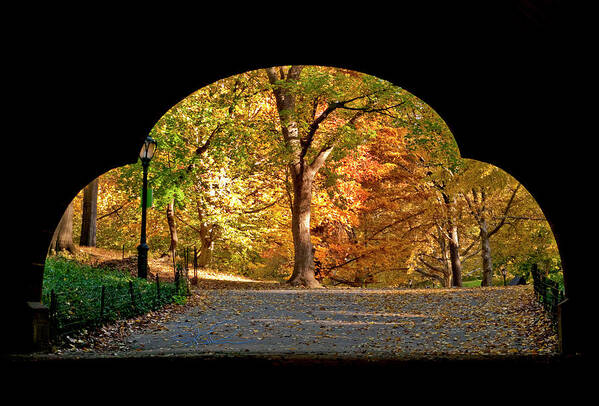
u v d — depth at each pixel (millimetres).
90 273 18016
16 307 9164
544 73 8406
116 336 11438
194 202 32250
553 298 11680
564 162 9078
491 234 30750
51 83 8469
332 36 8875
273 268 39344
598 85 7988
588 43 7383
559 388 5594
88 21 7797
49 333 9531
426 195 31734
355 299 19422
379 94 24438
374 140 31312
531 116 9141
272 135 27297
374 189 33656
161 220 38094
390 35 8781
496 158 9820
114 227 41250
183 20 8250
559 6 6961
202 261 33594
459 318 14219
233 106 27266
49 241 9539
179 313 15641
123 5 7746
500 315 14094
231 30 8602
